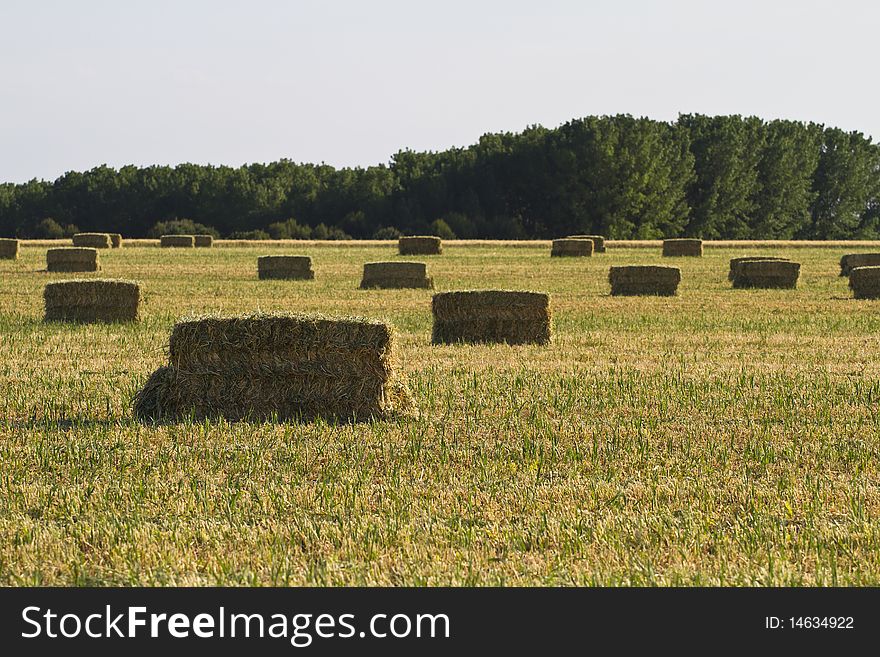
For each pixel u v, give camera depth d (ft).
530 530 98.99
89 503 107.76
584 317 303.68
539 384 177.78
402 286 416.46
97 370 194.08
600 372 191.93
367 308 334.85
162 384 151.12
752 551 93.86
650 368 199.00
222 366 151.23
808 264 584.40
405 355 216.33
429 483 115.44
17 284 427.33
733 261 452.76
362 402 150.82
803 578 88.33
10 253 595.06
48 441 134.31
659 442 135.74
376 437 137.80
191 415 147.33
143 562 91.45
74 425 144.77
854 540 97.09
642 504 107.96
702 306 337.93
